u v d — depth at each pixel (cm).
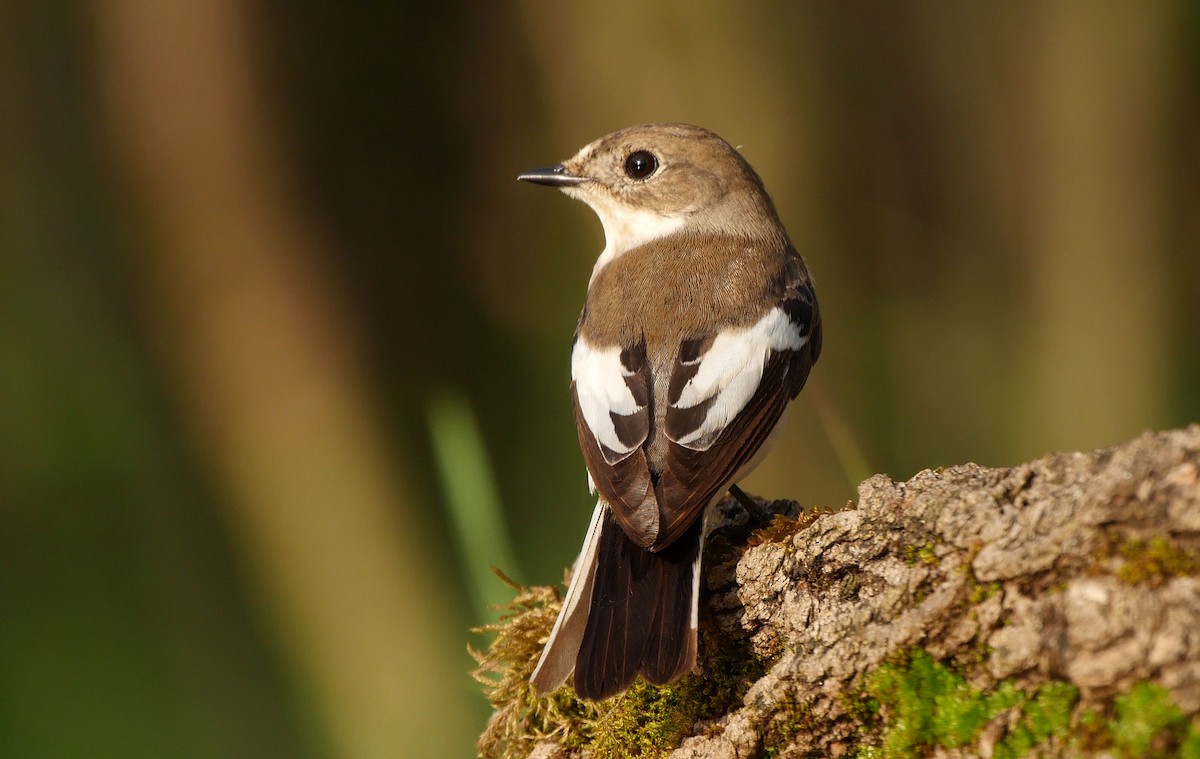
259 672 1212
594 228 1398
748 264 731
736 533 636
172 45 1297
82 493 1283
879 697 448
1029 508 430
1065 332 1398
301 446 1262
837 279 1427
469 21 1389
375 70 1363
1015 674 418
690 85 1380
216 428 1284
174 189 1302
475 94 1385
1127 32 1396
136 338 1308
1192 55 1396
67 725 1139
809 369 734
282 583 1232
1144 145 1396
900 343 1427
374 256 1348
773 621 505
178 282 1299
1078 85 1405
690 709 527
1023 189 1441
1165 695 381
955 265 1455
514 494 1294
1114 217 1398
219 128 1303
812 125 1418
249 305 1288
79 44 1305
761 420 655
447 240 1378
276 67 1323
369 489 1252
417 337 1342
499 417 1337
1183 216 1413
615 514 573
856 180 1456
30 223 1323
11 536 1259
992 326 1438
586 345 686
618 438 632
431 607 1220
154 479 1286
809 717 467
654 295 699
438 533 1262
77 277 1327
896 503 462
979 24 1462
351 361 1299
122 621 1217
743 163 825
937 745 435
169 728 1157
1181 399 1401
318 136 1341
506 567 745
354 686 1191
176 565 1261
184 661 1212
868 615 459
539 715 589
